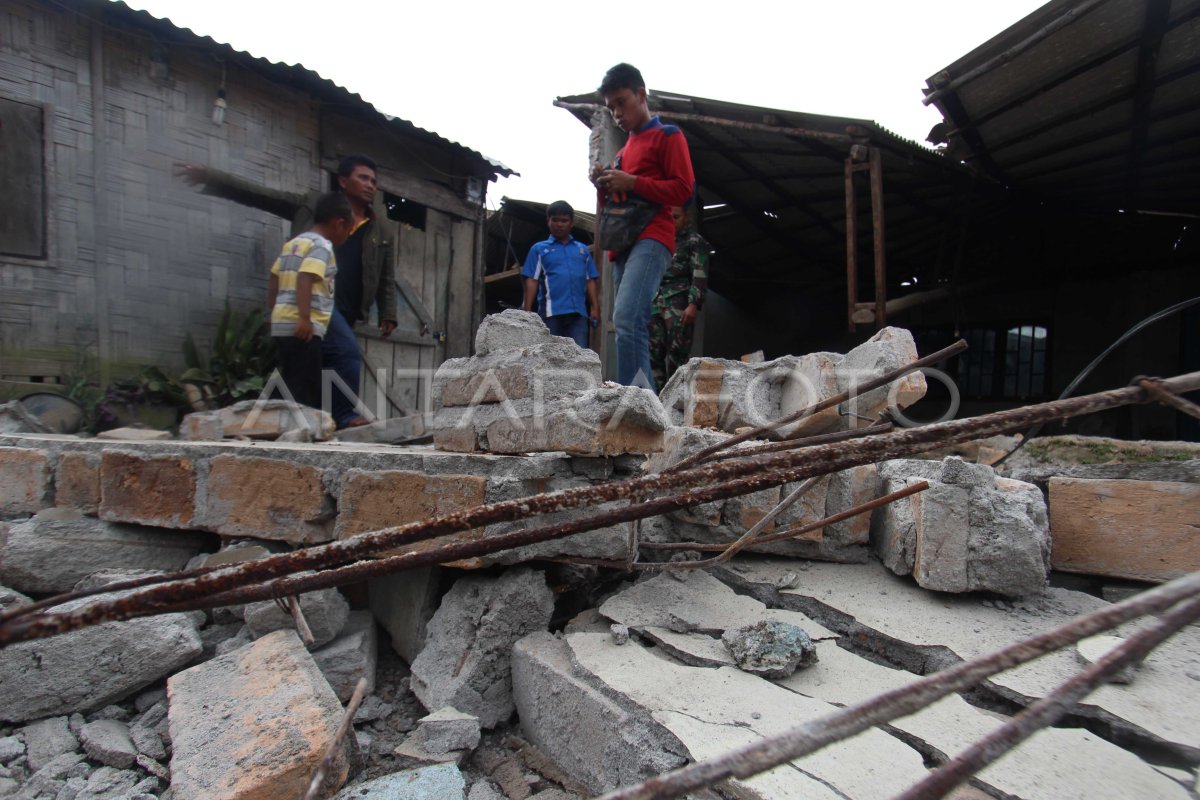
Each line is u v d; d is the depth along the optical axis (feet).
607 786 5.45
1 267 16.84
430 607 7.57
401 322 24.32
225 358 19.13
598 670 5.94
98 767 6.37
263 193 18.84
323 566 3.85
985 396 31.50
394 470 7.41
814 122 19.20
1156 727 4.89
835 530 7.77
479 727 6.32
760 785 4.49
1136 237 26.53
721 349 37.99
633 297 11.68
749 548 7.91
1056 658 5.80
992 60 15.94
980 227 28.45
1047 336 29.43
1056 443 9.49
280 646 6.83
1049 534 7.07
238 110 20.17
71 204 17.71
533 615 7.00
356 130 22.85
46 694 6.88
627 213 11.70
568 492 4.10
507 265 35.12
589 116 21.39
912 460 8.01
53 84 17.38
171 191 19.19
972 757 2.46
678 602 7.06
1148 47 14.89
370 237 16.66
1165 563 6.73
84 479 9.16
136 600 3.65
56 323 17.56
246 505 8.15
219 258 20.22
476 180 26.53
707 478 4.16
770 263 33.47
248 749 5.45
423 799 5.41
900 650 6.24
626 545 7.16
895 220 27.61
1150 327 26.17
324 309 13.74
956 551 6.68
